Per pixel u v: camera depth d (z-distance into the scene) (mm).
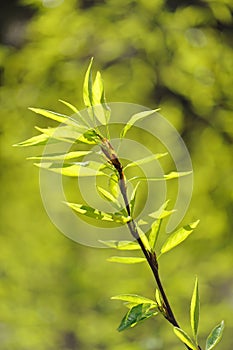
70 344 5953
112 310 5855
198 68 5344
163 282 5781
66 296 5984
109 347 5789
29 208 5770
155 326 5500
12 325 5836
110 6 5355
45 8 5246
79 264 5992
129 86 5375
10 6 5324
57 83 5379
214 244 5758
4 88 5422
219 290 5984
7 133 5461
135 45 5367
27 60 5391
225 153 5492
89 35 5387
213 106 5418
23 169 5559
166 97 5426
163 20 5340
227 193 5531
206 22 5348
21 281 5941
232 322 5645
